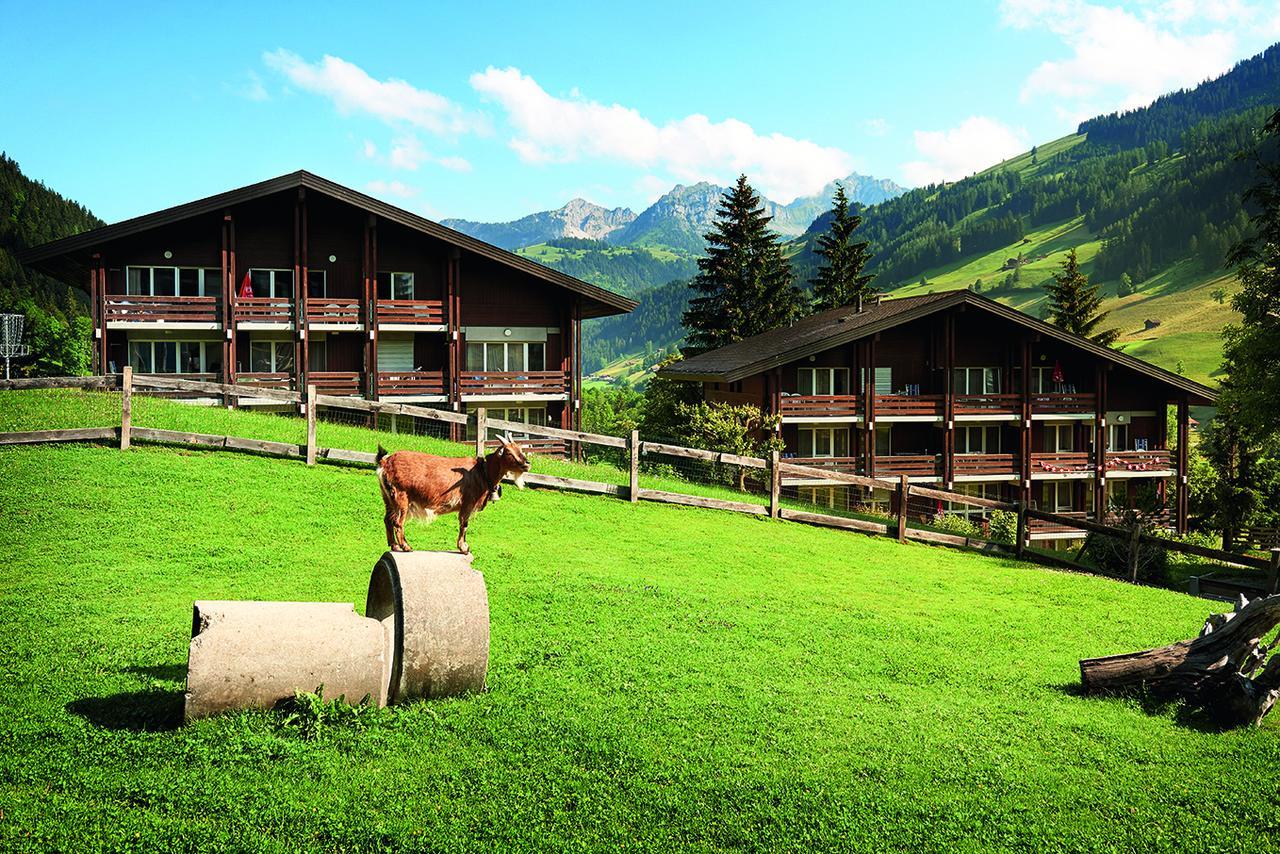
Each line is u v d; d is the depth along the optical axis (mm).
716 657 10133
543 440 36906
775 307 61531
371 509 16938
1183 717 9242
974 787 7164
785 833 6258
